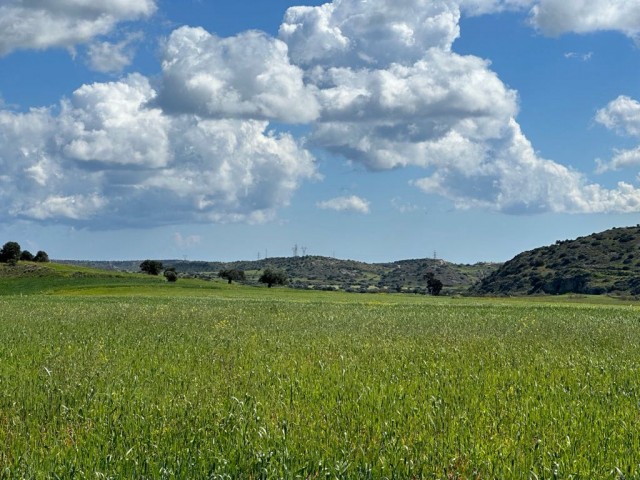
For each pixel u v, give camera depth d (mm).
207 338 22969
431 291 166250
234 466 7465
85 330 26188
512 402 11133
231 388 12211
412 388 12406
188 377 13547
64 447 8336
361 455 8016
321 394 11750
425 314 41344
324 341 22453
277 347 20141
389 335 25422
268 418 9812
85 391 11688
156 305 48562
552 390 12164
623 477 7223
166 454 7895
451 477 7531
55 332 25188
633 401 11562
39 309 42125
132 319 32812
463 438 8758
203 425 9227
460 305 58344
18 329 26609
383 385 12445
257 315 37031
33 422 9523
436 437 8883
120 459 7637
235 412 10102
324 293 108562
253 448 8164
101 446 8281
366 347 20312
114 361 16312
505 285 182500
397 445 8344
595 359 17734
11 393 11711
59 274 137875
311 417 9789
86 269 155875
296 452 8055
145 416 9812
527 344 22219
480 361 16766
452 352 19062
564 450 8102
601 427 9391
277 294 96500
